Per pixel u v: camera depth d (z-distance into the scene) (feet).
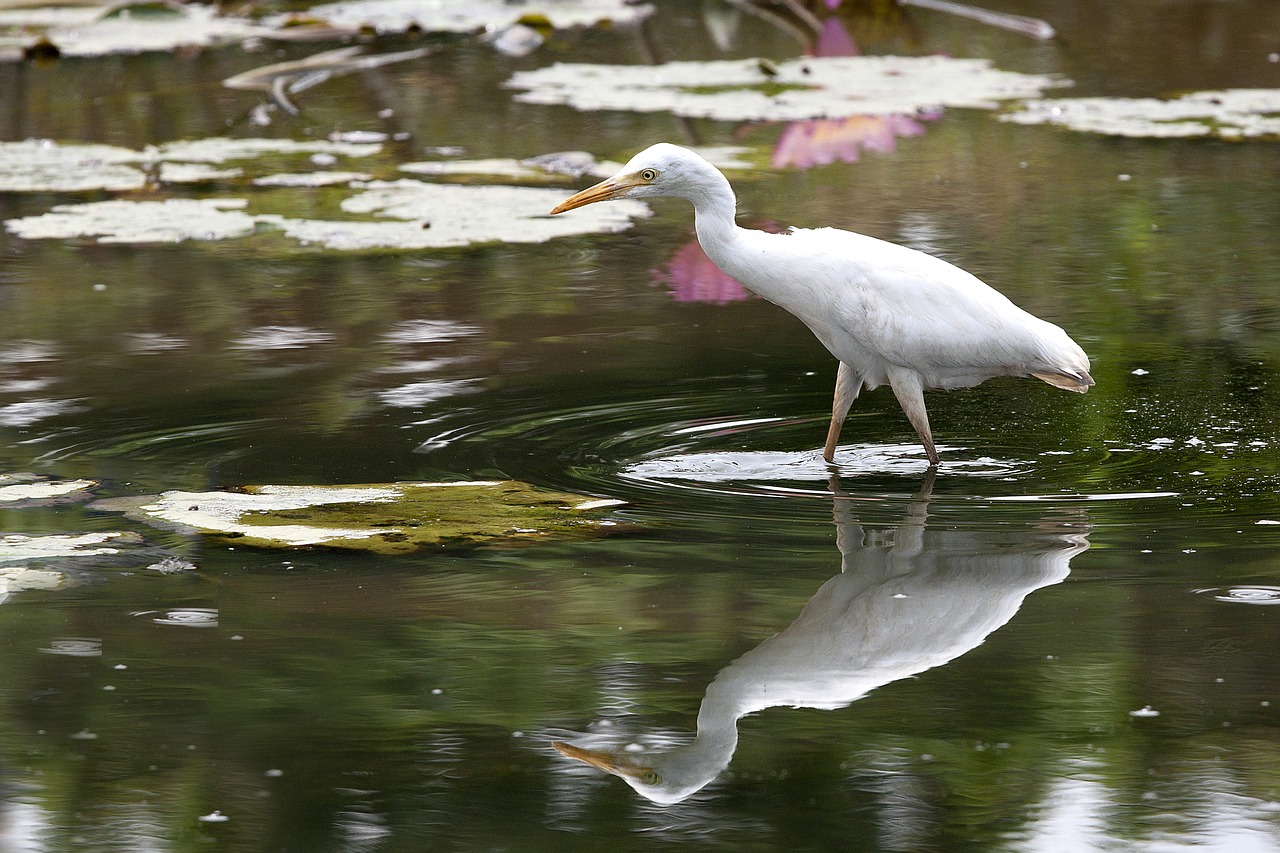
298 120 77.36
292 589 28.45
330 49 95.30
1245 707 23.79
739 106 75.51
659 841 20.58
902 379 36.50
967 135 73.77
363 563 29.68
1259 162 67.77
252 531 31.12
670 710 23.99
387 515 32.14
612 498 33.35
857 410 40.14
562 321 46.96
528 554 30.14
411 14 102.27
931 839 20.61
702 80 82.43
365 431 37.47
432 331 45.88
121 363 42.78
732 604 27.78
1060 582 28.60
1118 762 22.44
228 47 97.04
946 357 36.04
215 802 21.66
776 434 38.06
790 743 23.08
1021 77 83.71
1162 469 35.12
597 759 22.66
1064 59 90.84
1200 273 50.96
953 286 36.19
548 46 96.68
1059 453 36.50
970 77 83.87
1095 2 106.93
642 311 47.98
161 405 39.29
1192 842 20.52
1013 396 41.09
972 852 20.33
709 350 44.19
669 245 56.03
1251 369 41.88
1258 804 21.36
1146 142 72.13
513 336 45.42
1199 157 68.90
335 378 41.52
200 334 45.50
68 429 37.52
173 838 20.80
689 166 36.47
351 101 81.87
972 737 23.13
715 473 35.14
